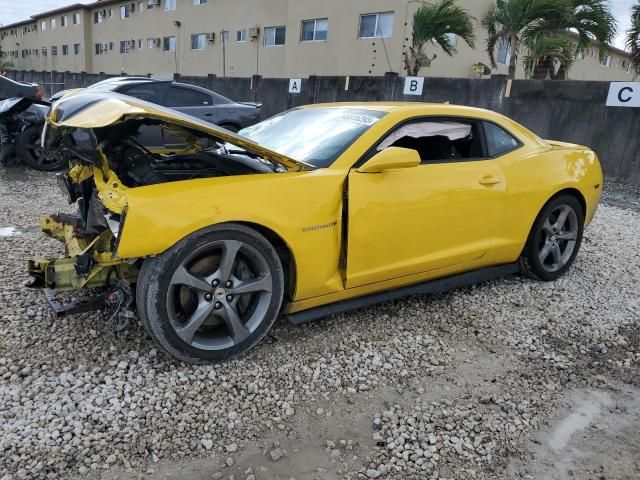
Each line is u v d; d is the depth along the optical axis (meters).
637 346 3.52
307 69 21.27
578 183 4.40
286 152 3.54
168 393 2.65
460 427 2.59
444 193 3.53
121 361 2.88
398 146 3.50
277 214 2.88
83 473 2.14
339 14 19.72
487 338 3.51
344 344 3.29
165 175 3.16
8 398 2.53
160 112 2.70
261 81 16.98
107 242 2.91
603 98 10.12
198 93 10.73
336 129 3.56
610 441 2.56
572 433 2.61
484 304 4.02
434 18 14.30
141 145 3.49
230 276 2.88
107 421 2.44
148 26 31.44
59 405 2.50
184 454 2.29
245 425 2.51
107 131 3.05
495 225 3.92
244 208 2.78
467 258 3.83
